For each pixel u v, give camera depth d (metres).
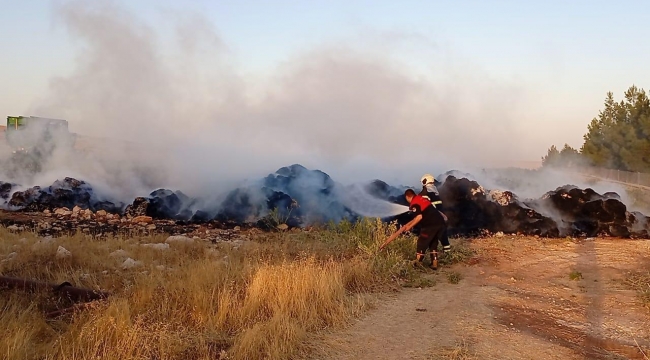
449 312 6.80
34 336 5.29
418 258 9.43
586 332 6.20
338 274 7.75
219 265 7.98
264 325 5.69
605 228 13.80
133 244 10.30
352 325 6.23
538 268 9.66
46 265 8.08
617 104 42.75
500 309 7.02
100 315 5.49
